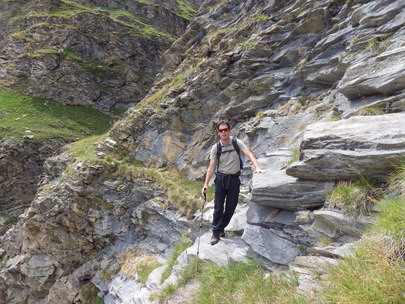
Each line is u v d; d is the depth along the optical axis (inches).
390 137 161.0
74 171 692.1
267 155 312.8
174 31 2849.4
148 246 577.3
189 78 745.0
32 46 1852.9
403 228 117.2
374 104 226.5
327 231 176.4
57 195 676.1
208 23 967.6
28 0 2753.4
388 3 339.3
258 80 554.9
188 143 680.4
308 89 468.8
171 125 700.0
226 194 238.5
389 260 110.3
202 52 882.8
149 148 703.7
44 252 698.8
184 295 238.7
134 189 644.7
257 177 234.2
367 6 382.0
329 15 481.1
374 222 142.7
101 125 1573.6
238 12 918.4
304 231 188.7
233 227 271.0
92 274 649.6
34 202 706.2
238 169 228.5
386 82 219.3
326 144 185.9
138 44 2119.8
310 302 128.6
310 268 157.8
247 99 566.6
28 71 1745.8
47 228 677.9
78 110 1663.4
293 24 546.9
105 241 663.8
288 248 193.3
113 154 725.3
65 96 1700.3
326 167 182.1
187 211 513.3
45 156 1198.9
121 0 2802.7
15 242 783.1
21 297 716.0
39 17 2082.9
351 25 418.3
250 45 595.2
